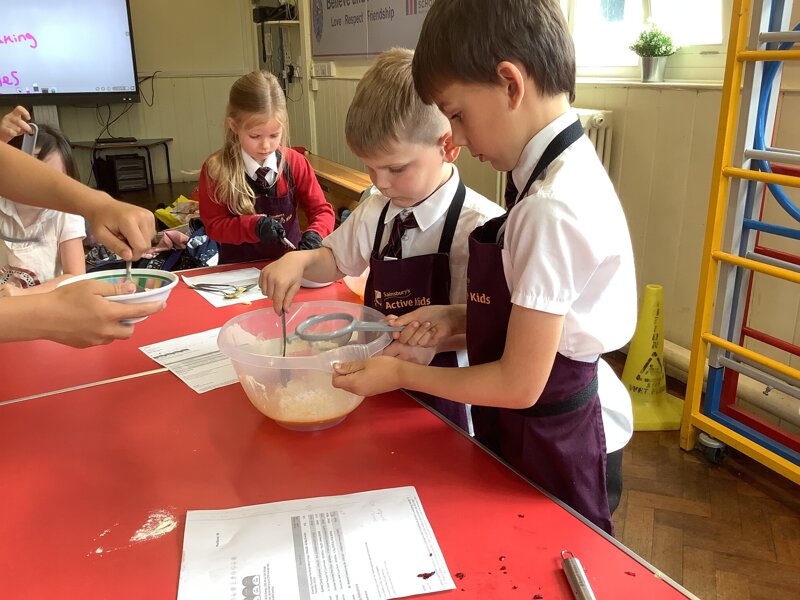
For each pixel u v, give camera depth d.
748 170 1.84
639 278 2.75
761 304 2.27
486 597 0.66
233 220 2.09
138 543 0.75
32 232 1.98
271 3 6.17
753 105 1.82
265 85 2.06
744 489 1.98
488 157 0.92
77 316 0.90
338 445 0.94
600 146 2.70
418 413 1.03
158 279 1.20
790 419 2.16
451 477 0.86
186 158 7.23
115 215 1.08
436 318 1.08
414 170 1.13
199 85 7.06
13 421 1.02
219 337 1.06
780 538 1.78
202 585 0.68
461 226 1.22
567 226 0.79
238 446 0.94
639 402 2.40
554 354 0.82
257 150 2.12
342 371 0.91
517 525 0.77
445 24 0.83
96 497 0.83
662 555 1.72
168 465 0.90
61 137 2.10
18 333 0.89
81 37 6.12
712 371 2.09
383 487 0.84
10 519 0.79
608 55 2.92
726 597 1.58
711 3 2.44
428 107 1.08
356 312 1.18
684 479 2.03
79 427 1.00
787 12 1.80
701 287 2.03
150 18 6.67
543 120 0.86
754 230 2.03
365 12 4.11
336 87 4.79
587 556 0.72
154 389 1.12
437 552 0.72
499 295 0.91
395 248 1.26
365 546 0.73
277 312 1.17
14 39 5.90
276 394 0.96
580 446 0.96
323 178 3.75
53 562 0.72
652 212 2.63
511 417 0.99
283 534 0.75
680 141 2.45
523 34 0.81
